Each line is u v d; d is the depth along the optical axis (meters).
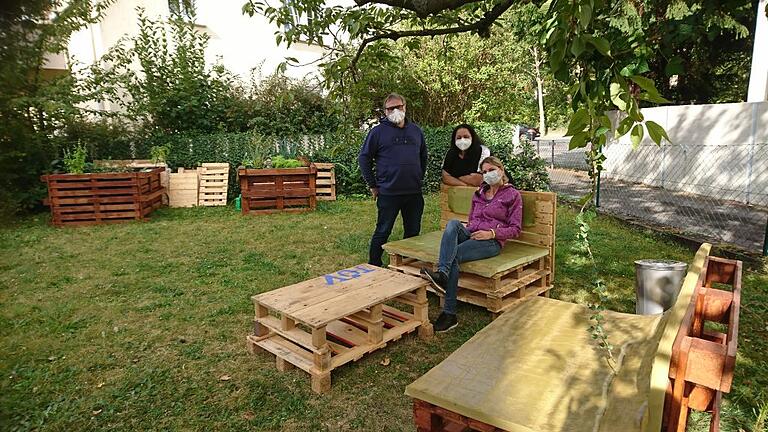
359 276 4.29
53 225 9.14
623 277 5.61
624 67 2.03
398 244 5.25
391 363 3.75
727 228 7.76
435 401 2.11
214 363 3.81
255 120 13.04
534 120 32.00
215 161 12.23
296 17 4.32
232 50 15.07
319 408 3.17
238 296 5.25
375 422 3.02
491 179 4.64
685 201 10.52
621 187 12.84
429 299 5.14
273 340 3.91
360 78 4.34
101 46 13.02
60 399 3.31
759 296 4.74
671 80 14.81
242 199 10.10
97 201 9.35
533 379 2.22
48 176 8.99
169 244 7.68
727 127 10.68
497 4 3.60
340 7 3.87
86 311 4.91
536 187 11.29
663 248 6.82
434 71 15.35
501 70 15.98
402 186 5.47
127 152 11.91
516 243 5.20
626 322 2.83
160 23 13.35
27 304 5.09
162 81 12.60
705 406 1.52
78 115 10.66
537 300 3.23
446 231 4.36
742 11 2.32
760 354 3.66
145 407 3.23
